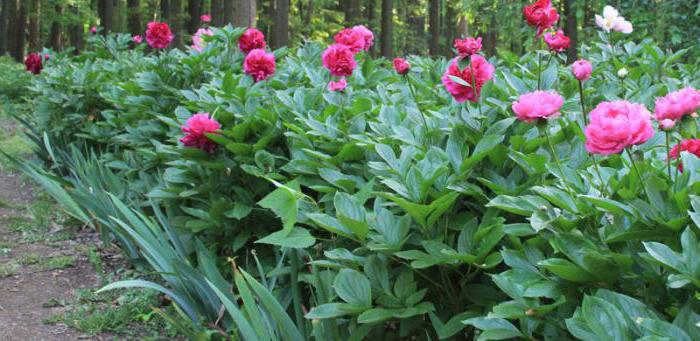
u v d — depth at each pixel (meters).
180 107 4.51
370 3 31.16
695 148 2.32
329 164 3.24
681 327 1.74
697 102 1.92
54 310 4.09
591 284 2.01
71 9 31.17
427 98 4.42
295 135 3.43
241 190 3.74
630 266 1.98
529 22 3.29
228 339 3.38
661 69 4.92
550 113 2.13
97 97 7.17
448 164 2.80
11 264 4.84
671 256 1.79
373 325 2.63
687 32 7.86
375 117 3.73
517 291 2.08
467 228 2.53
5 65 19.19
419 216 2.46
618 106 1.87
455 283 2.77
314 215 2.58
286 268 3.21
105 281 4.50
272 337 2.78
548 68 3.54
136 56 8.45
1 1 32.09
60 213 6.28
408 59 6.61
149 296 4.17
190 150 3.85
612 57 4.91
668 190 1.99
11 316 3.96
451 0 23.08
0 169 8.23
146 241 3.71
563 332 2.06
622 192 2.01
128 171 5.26
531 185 2.57
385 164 2.85
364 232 2.47
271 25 25.25
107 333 3.79
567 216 2.27
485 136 2.64
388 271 2.72
